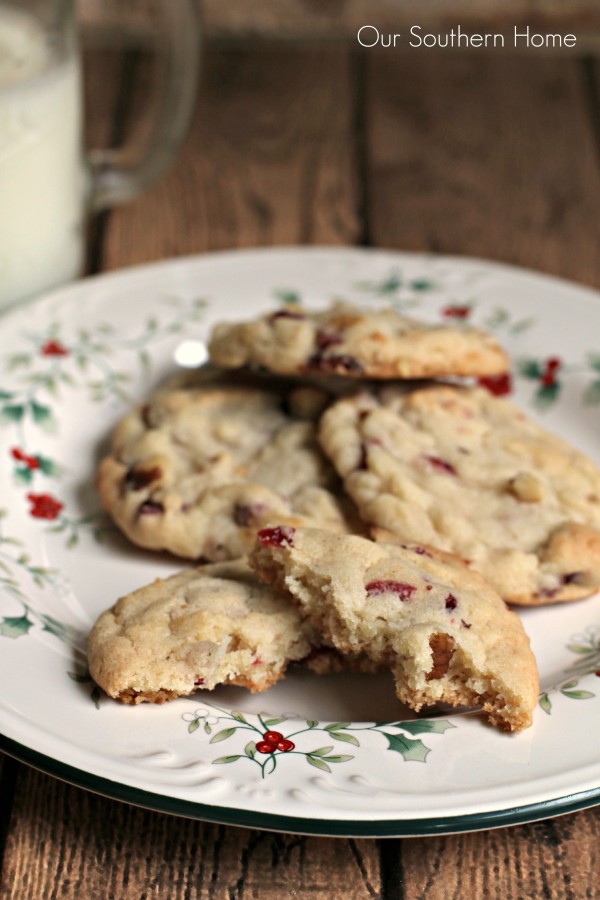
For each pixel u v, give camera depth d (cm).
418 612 45
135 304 59
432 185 70
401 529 49
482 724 44
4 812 45
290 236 66
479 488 50
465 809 42
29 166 57
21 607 47
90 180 63
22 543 51
